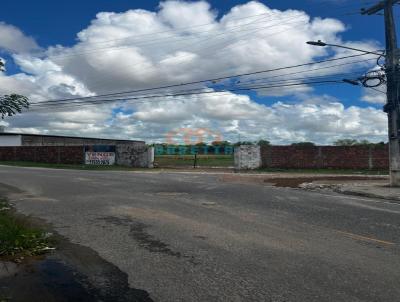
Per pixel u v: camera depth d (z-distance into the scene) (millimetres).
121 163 42562
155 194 16500
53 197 15258
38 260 7051
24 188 18203
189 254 7461
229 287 5785
